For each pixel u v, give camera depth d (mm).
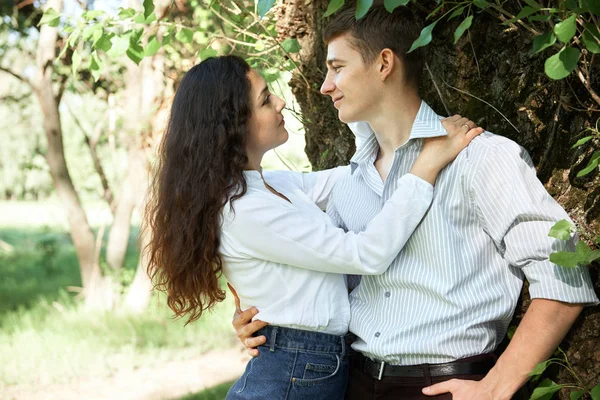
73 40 3033
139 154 8156
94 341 7449
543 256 1820
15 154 14617
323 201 2467
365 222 2195
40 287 10180
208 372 6777
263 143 2164
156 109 7465
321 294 2104
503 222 1880
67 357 7027
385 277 2057
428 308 1989
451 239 1962
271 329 2129
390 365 2041
